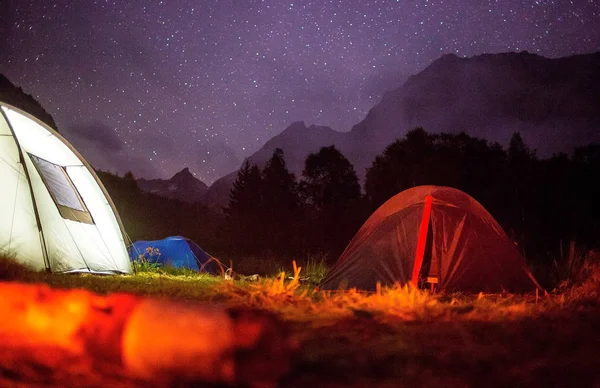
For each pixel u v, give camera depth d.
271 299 5.34
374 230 8.33
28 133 8.34
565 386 2.95
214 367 3.00
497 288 7.92
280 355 3.19
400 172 24.08
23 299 4.38
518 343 3.70
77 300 4.26
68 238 8.27
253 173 29.05
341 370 3.05
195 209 33.69
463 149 24.44
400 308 4.77
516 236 18.67
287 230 25.25
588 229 19.53
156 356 3.04
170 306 3.88
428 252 8.16
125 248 9.83
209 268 12.35
